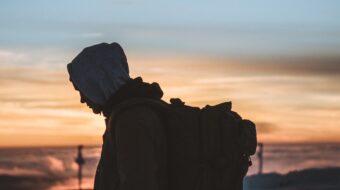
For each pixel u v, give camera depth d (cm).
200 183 294
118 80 298
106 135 299
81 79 299
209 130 296
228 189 297
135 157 286
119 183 295
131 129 288
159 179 292
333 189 1451
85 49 302
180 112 297
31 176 2223
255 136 303
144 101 294
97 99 299
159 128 292
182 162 293
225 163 294
